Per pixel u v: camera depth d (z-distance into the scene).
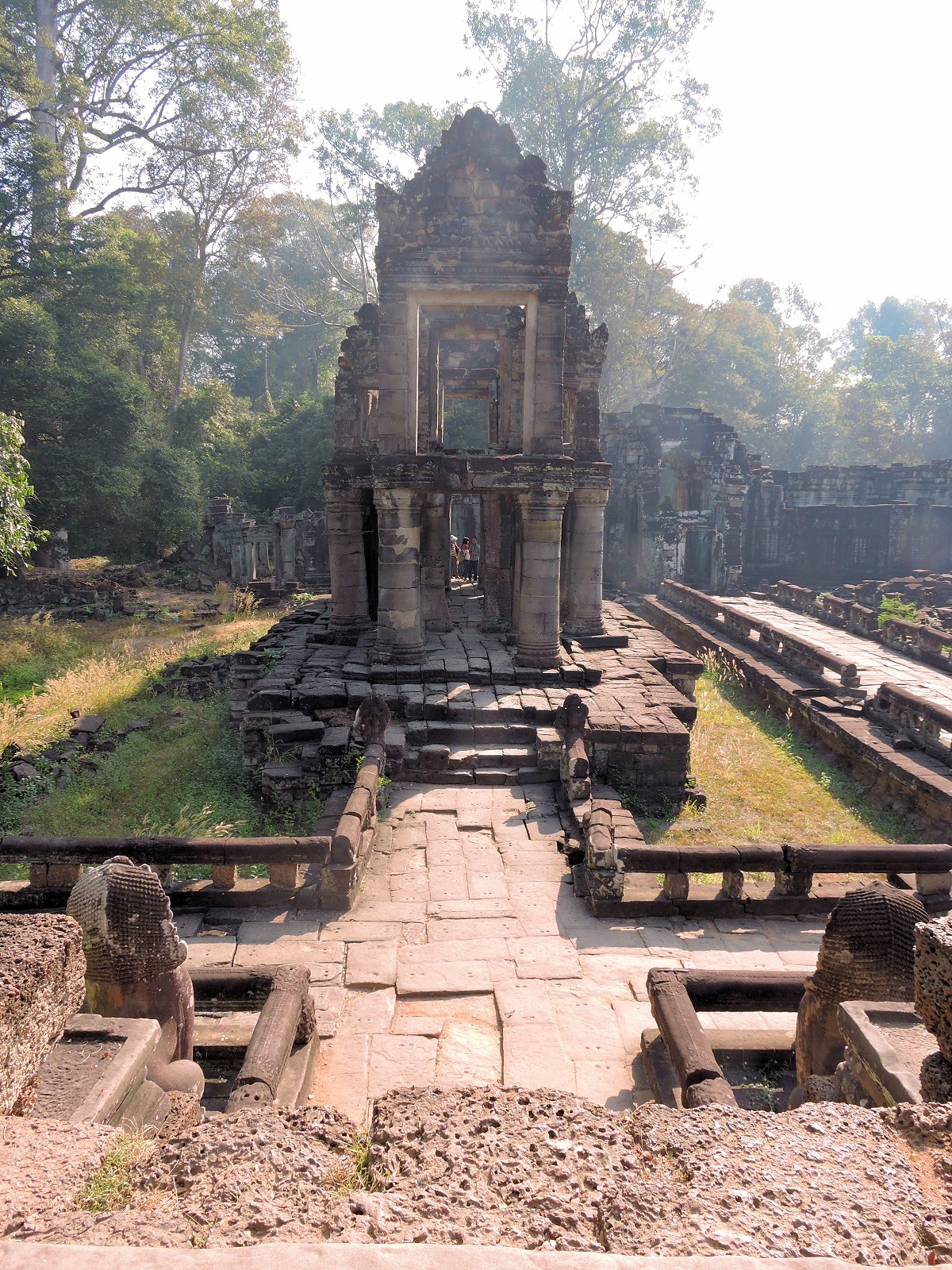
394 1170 2.71
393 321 12.54
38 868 7.37
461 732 11.25
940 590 27.23
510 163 12.23
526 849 8.73
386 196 12.24
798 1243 2.22
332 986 6.26
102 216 40.09
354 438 16.66
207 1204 2.42
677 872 7.34
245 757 11.34
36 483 29.92
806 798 11.72
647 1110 3.09
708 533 31.70
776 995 5.41
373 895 7.75
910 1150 2.70
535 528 13.16
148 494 33.94
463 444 39.88
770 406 56.94
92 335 35.03
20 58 29.58
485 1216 2.39
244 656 14.77
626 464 31.66
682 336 50.53
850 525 34.72
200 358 59.38
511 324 15.58
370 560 17.38
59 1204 2.36
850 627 22.30
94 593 27.66
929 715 11.77
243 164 38.31
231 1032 5.34
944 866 7.43
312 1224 2.34
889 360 66.00
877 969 4.21
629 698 12.40
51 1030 3.13
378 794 9.40
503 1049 5.52
